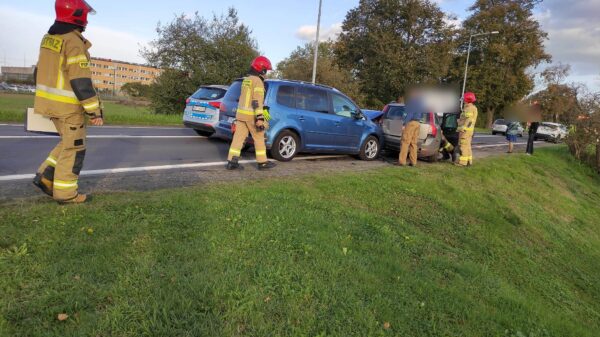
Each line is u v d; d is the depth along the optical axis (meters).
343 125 9.36
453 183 8.92
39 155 7.18
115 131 12.34
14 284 2.78
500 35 43.88
